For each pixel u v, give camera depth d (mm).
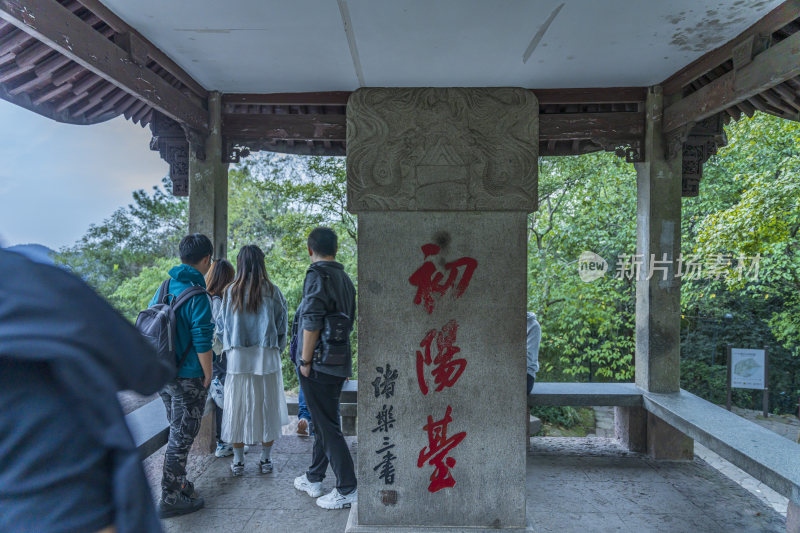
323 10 2430
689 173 3740
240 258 3219
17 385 611
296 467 3604
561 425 7453
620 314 8102
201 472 3506
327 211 8586
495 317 2410
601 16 2514
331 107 3885
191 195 3740
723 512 2994
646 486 3354
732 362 7383
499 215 2414
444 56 2992
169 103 3102
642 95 3707
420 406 2416
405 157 2402
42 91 2717
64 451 614
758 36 2641
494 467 2416
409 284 2410
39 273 668
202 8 2438
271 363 3305
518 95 2398
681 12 2500
